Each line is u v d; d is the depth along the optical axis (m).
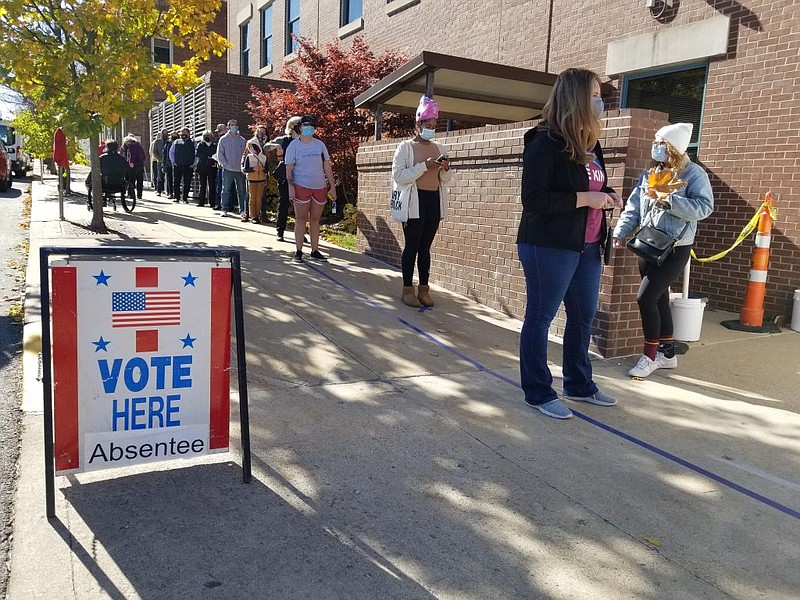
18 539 2.67
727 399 4.86
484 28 11.55
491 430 4.05
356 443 3.74
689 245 5.05
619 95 9.03
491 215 7.05
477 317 6.70
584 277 4.39
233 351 5.02
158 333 3.00
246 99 17.30
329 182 8.47
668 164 4.90
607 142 5.57
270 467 3.39
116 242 8.63
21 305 6.09
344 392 4.51
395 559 2.69
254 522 2.88
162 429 3.06
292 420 3.98
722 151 7.78
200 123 18.06
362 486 3.26
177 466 3.35
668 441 4.05
